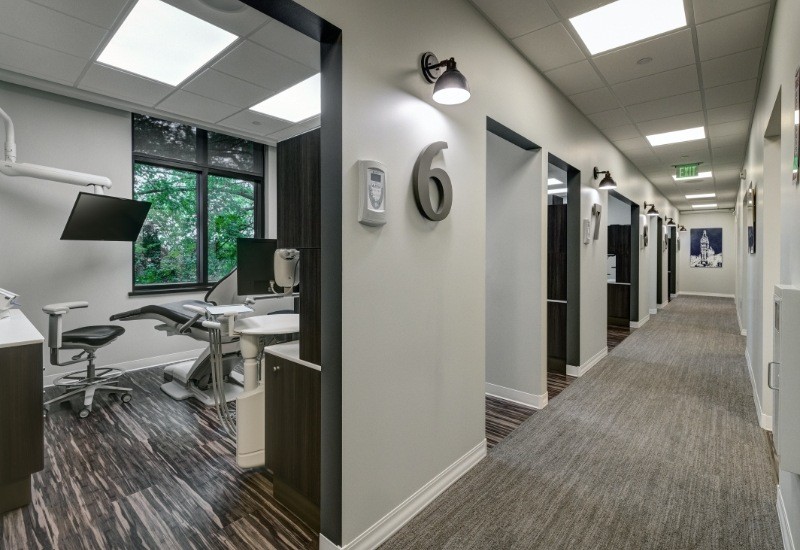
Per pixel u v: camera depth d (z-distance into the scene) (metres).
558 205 4.04
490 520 1.76
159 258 4.18
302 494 1.71
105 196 3.10
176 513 1.78
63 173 3.13
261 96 3.37
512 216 3.17
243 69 2.92
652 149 5.04
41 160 3.29
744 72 2.97
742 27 2.41
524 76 2.74
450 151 2.00
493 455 2.34
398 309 1.71
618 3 2.18
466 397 2.17
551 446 2.45
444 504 1.88
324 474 1.53
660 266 8.79
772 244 2.74
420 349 1.84
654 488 2.00
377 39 1.58
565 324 3.98
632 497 1.93
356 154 1.49
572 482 2.06
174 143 4.16
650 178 6.91
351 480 1.51
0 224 3.17
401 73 1.70
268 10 1.30
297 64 2.85
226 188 4.69
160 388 3.39
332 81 1.46
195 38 2.52
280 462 1.82
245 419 1.98
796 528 1.44
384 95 1.61
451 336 2.04
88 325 3.59
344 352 1.47
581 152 3.80
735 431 2.65
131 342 3.87
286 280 2.00
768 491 1.97
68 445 2.41
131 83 3.13
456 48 2.05
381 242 1.62
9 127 2.96
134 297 3.86
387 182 1.63
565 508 1.84
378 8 1.58
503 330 3.25
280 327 1.97
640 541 1.63
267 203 4.93
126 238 3.51
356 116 1.49
